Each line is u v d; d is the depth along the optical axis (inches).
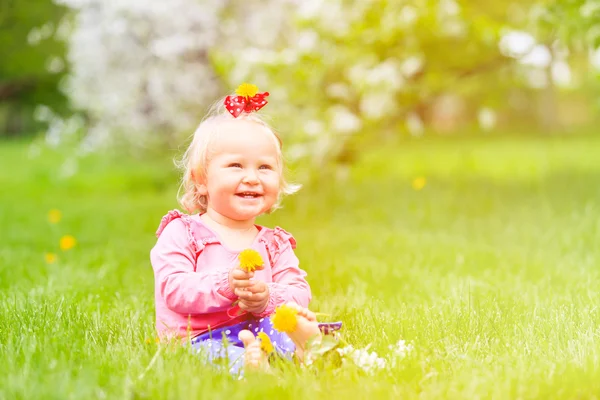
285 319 95.7
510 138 1135.6
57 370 93.4
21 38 861.8
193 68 458.3
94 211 351.9
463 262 192.4
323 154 327.6
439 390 87.0
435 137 1182.3
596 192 339.0
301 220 310.7
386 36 323.0
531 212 289.4
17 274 183.5
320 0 324.5
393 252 219.0
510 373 92.3
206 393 84.0
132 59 470.0
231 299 104.7
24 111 1382.9
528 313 127.3
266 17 430.6
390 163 617.6
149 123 493.4
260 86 333.1
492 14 384.5
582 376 89.7
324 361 97.0
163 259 110.0
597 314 124.8
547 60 355.6
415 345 101.3
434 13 317.1
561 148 781.3
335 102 339.3
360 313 130.2
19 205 383.9
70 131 527.5
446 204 331.0
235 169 111.7
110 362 98.1
